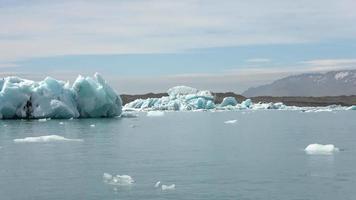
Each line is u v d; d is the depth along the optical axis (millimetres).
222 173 20844
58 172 21266
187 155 26719
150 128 49281
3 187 18188
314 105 162000
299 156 26031
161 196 16609
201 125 55125
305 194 16984
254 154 27047
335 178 19703
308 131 45062
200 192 17234
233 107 117875
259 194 16984
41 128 46625
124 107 116875
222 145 32094
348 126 52531
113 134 40938
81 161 24438
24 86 58625
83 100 62375
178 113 95562
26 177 20125
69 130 44562
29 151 28375
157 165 23109
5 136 38438
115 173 20984
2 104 57156
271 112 102750
